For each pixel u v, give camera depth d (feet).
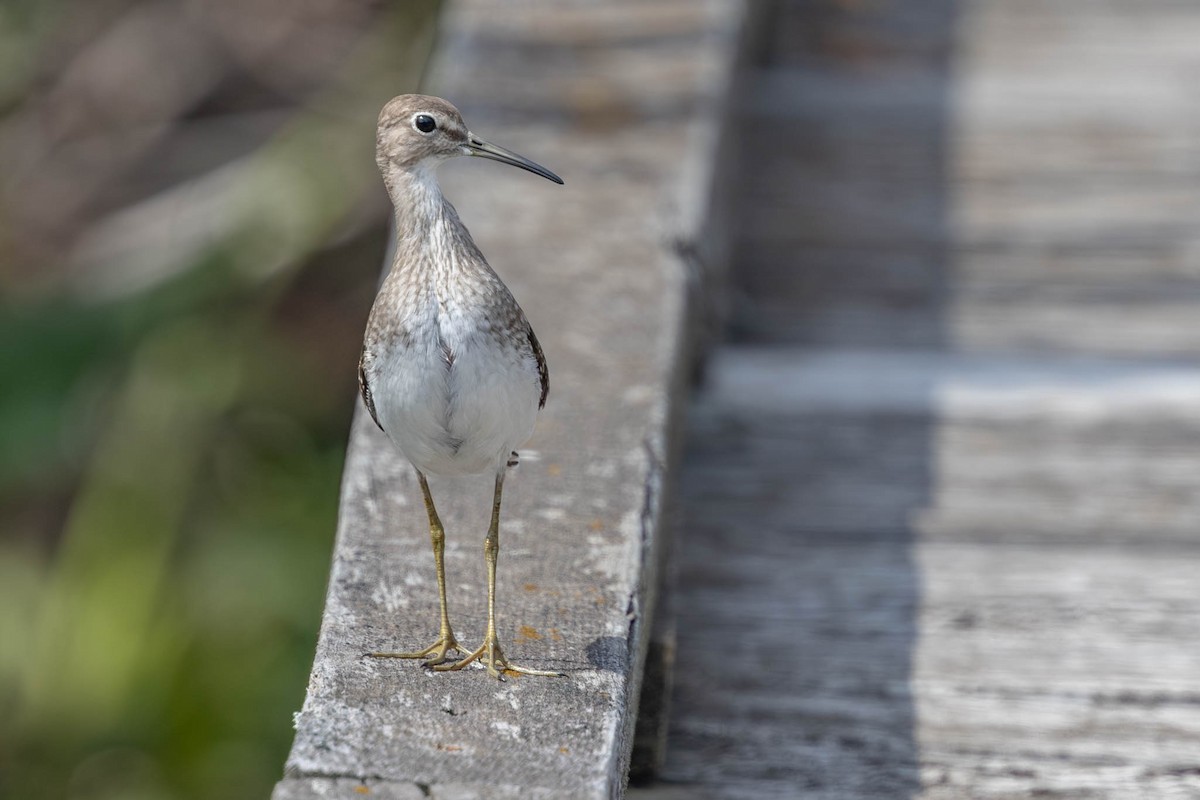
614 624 22.33
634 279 30.66
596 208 32.86
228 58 66.80
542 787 18.69
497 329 21.02
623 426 26.61
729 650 28.12
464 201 33.17
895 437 33.17
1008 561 30.04
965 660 27.84
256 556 50.90
